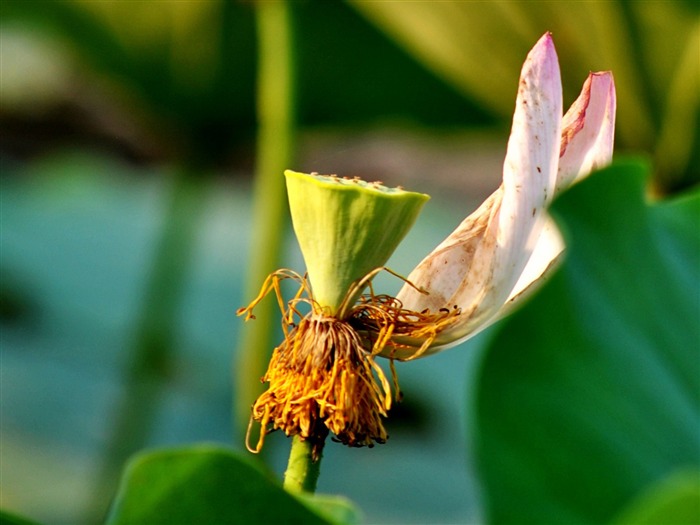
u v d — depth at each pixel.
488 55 1.62
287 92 1.50
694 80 1.50
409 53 1.67
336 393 0.73
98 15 1.66
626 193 0.67
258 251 1.48
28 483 1.72
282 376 0.74
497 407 0.64
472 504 1.79
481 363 0.64
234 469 0.68
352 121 1.80
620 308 0.66
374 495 1.79
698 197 0.70
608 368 0.65
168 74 1.71
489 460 0.63
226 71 1.68
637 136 1.59
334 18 1.63
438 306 0.76
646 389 0.65
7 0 1.71
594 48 1.52
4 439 1.82
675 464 0.64
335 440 0.74
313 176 0.75
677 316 0.67
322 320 0.74
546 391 0.64
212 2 1.59
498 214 0.74
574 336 0.65
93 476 1.77
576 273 0.66
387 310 0.75
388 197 0.73
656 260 0.68
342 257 0.74
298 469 0.74
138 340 1.88
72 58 1.86
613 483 0.64
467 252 0.76
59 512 1.66
